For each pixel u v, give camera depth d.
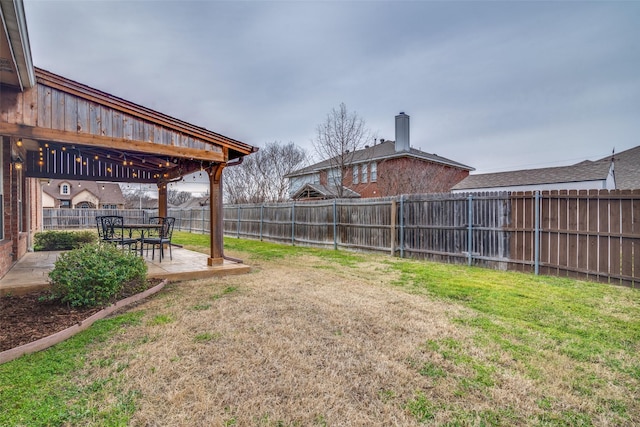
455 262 7.10
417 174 18.61
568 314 3.68
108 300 3.84
